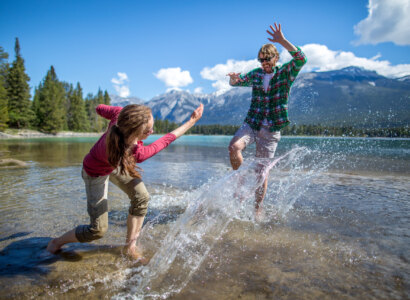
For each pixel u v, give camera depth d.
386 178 4.50
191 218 2.49
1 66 39.75
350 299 1.34
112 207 3.00
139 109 1.62
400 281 1.49
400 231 2.21
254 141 3.01
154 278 1.59
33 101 56.66
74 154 9.42
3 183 4.18
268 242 2.06
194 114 2.21
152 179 4.55
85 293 1.44
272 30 2.57
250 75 2.94
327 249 1.91
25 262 1.79
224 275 1.60
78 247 2.02
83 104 69.00
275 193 3.59
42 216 2.66
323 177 4.59
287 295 1.39
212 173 5.16
